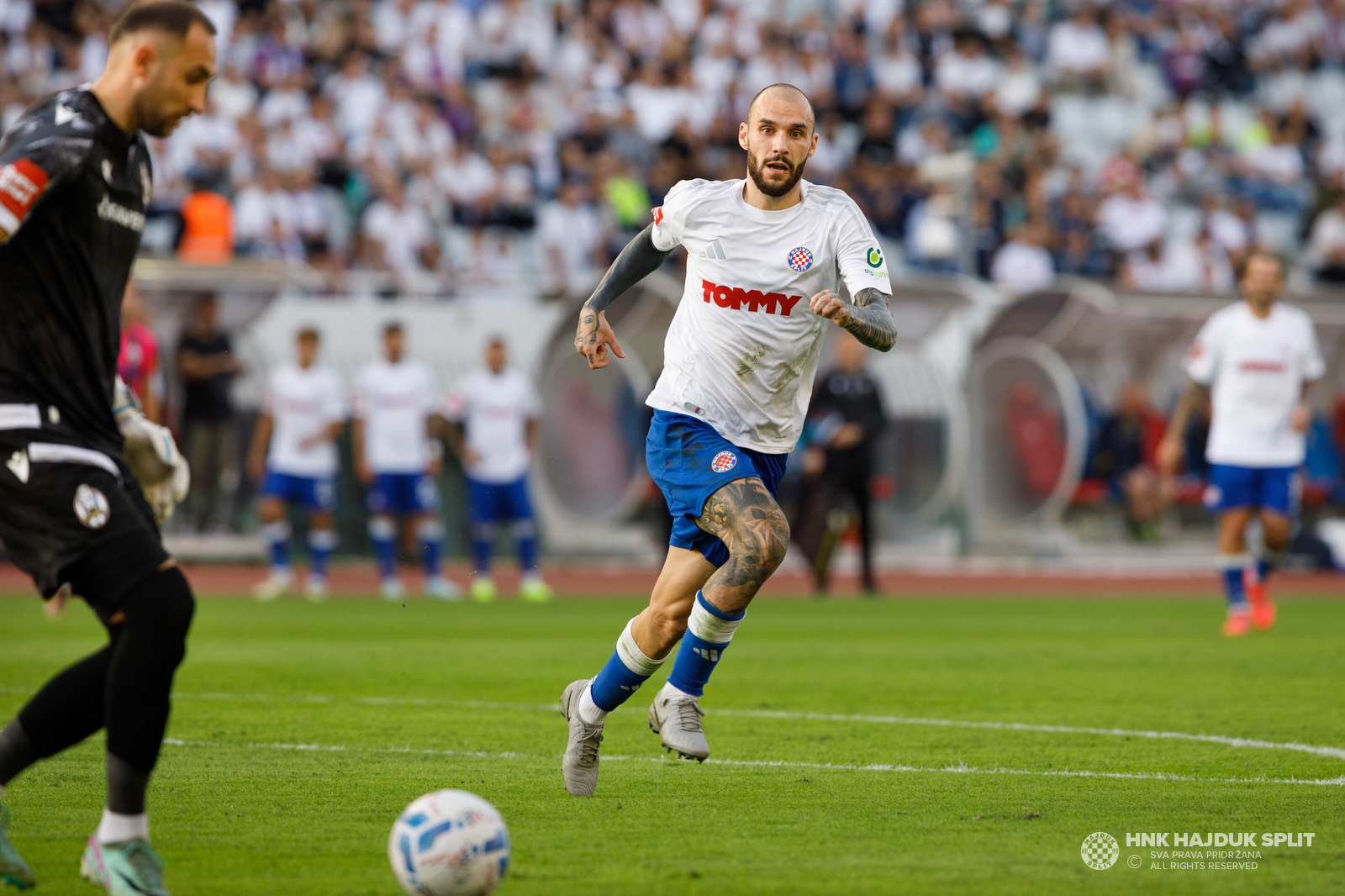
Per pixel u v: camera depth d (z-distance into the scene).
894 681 29.19
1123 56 105.31
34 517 12.28
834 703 25.78
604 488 70.00
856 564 76.56
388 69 82.00
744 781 17.91
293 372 55.56
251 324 65.69
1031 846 14.20
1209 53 107.12
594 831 14.84
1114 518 79.12
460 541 70.31
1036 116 94.50
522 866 13.29
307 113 77.75
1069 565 76.44
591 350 17.69
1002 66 99.75
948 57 96.81
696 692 16.88
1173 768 18.91
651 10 93.25
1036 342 75.88
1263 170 99.81
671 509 17.41
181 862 13.34
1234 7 110.62
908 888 12.49
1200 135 103.56
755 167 17.27
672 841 14.37
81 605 50.00
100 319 12.91
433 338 67.94
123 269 13.14
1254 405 40.44
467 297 70.00
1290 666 32.16
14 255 12.44
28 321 12.48
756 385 17.66
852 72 91.88
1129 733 22.09
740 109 88.12
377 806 16.05
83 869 12.54
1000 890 12.48
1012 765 19.16
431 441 60.00
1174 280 88.62
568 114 85.25
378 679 28.84
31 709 12.94
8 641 36.25
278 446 55.53
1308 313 78.00
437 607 50.72
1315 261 94.44
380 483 56.78
